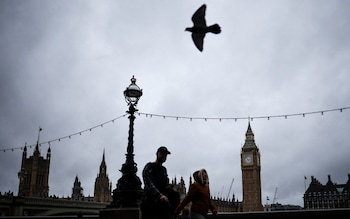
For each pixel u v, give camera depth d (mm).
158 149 6918
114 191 11352
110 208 11125
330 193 167125
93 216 13352
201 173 7324
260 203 162625
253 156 165625
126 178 11242
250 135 172000
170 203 6688
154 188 6301
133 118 12320
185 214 11656
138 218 10398
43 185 158875
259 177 168500
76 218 13547
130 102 12438
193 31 4434
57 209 60625
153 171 6703
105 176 179125
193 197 7152
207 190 7320
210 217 11898
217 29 4414
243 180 165375
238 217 11500
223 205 160625
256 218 11250
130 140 11922
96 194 175875
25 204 55938
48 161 163000
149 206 6359
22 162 150375
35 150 157625
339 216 10188
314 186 174125
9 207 54156
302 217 10648
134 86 12508
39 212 59312
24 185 152000
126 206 10797
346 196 162125
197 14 4520
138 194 10977
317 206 168625
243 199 162625
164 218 6320
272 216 11055
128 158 11641
